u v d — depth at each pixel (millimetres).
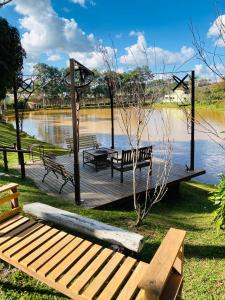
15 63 7766
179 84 8008
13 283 3393
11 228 3756
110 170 9539
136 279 2805
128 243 3686
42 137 27938
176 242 2578
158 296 1973
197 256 4531
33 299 3168
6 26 7359
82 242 3465
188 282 3824
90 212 5848
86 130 31062
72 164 10336
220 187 5355
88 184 8195
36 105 60906
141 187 7930
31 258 3115
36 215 4668
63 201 6582
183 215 7328
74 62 6227
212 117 29609
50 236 3586
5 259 3193
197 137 23641
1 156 12164
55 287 2795
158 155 13648
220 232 5539
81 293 2637
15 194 4184
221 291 3639
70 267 3004
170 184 8523
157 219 6156
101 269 2994
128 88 6121
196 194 9617
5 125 28500
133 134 19656
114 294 2615
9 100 58219
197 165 15484
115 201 6996
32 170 9523
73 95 6328
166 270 2178
